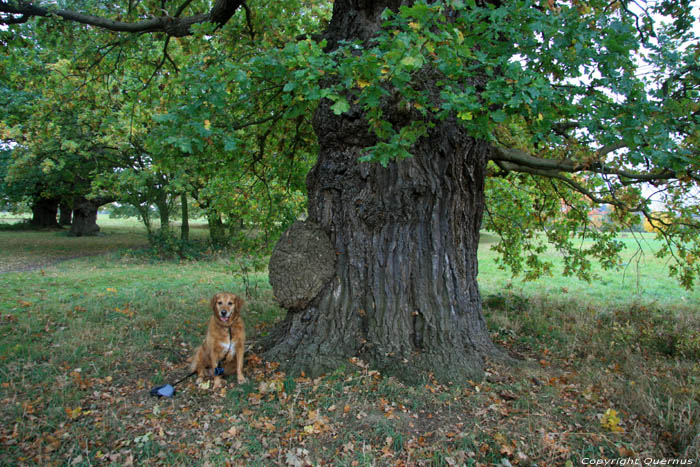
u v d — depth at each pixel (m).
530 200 8.67
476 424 3.60
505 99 3.07
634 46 3.15
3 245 21.08
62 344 5.64
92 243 23.33
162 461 3.22
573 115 3.59
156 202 17.64
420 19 2.65
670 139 3.33
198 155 5.56
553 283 13.02
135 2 7.87
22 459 3.15
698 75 4.23
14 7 6.21
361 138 4.75
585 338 6.27
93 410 3.91
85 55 7.71
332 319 4.91
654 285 12.55
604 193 6.94
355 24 4.93
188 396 4.23
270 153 8.46
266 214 8.97
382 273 4.86
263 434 3.56
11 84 8.45
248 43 6.83
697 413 3.74
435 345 4.68
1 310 7.65
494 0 4.70
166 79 8.10
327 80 4.57
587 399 4.14
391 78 2.96
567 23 3.29
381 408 3.88
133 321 7.00
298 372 4.52
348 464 3.18
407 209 4.80
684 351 5.68
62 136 13.90
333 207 5.09
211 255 17.20
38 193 25.25
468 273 5.24
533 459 3.21
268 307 8.18
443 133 4.71
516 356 5.34
